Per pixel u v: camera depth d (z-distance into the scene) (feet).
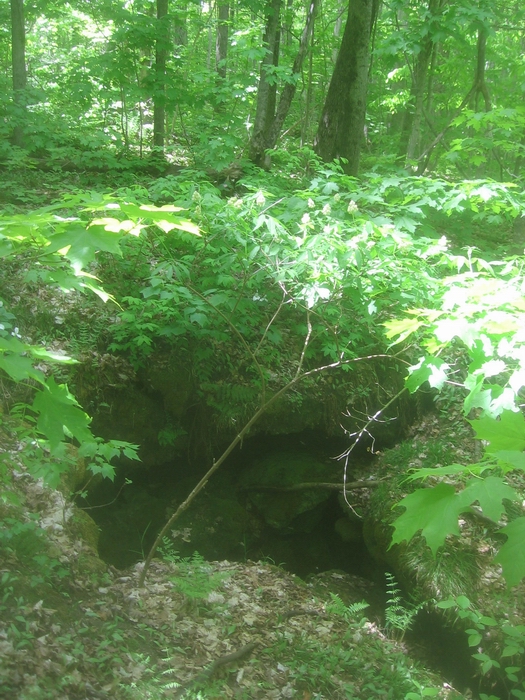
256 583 15.31
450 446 19.45
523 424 4.36
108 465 11.89
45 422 5.46
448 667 14.05
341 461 21.25
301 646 12.26
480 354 6.54
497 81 34.04
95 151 28.81
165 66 30.63
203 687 10.14
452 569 15.16
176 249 18.54
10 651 8.81
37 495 13.56
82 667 9.53
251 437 20.67
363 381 20.77
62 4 34.53
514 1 37.37
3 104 28.55
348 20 27.32
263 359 19.75
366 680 11.74
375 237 15.44
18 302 17.98
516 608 14.11
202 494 19.74
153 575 14.11
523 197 20.44
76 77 29.86
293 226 17.71
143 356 18.70
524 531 3.64
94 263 19.81
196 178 25.17
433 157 36.65
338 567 19.45
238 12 43.86
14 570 11.01
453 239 26.89
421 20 28.09
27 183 26.02
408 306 15.90
